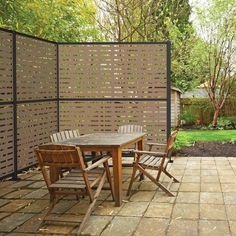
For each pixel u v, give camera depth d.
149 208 4.32
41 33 8.52
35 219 4.03
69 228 3.74
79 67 7.65
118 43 7.50
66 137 5.34
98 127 7.66
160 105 7.42
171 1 13.50
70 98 7.71
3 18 7.79
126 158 7.57
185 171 6.43
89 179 4.11
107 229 3.68
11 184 5.67
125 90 7.54
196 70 16.25
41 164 3.95
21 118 6.26
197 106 16.89
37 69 6.84
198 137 11.74
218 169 6.59
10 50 5.95
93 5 10.75
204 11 15.07
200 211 4.17
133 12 11.17
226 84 15.88
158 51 7.37
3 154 5.74
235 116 16.30
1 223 3.91
